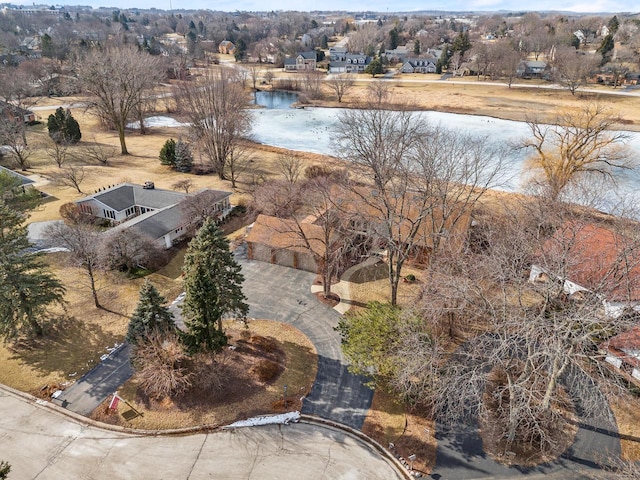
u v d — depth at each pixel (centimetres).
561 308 2539
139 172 6450
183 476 2191
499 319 2572
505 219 3966
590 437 2386
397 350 2416
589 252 3155
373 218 3544
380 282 3766
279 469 2228
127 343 3048
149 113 9931
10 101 8612
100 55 7531
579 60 11619
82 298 3519
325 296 3556
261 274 3878
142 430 2438
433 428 2455
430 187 3372
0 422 2481
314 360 2922
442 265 2977
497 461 2269
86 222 4681
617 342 2598
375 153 3192
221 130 5972
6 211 2945
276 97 12106
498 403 2570
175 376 2528
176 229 4416
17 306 2884
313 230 3978
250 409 2562
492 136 7869
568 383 2683
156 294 2622
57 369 2850
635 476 1917
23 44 17988
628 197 5306
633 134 7856
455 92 11756
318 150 7588
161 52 16488
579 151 4919
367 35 19438
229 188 5841
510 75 12369
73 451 2322
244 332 3136
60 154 6894
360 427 2466
